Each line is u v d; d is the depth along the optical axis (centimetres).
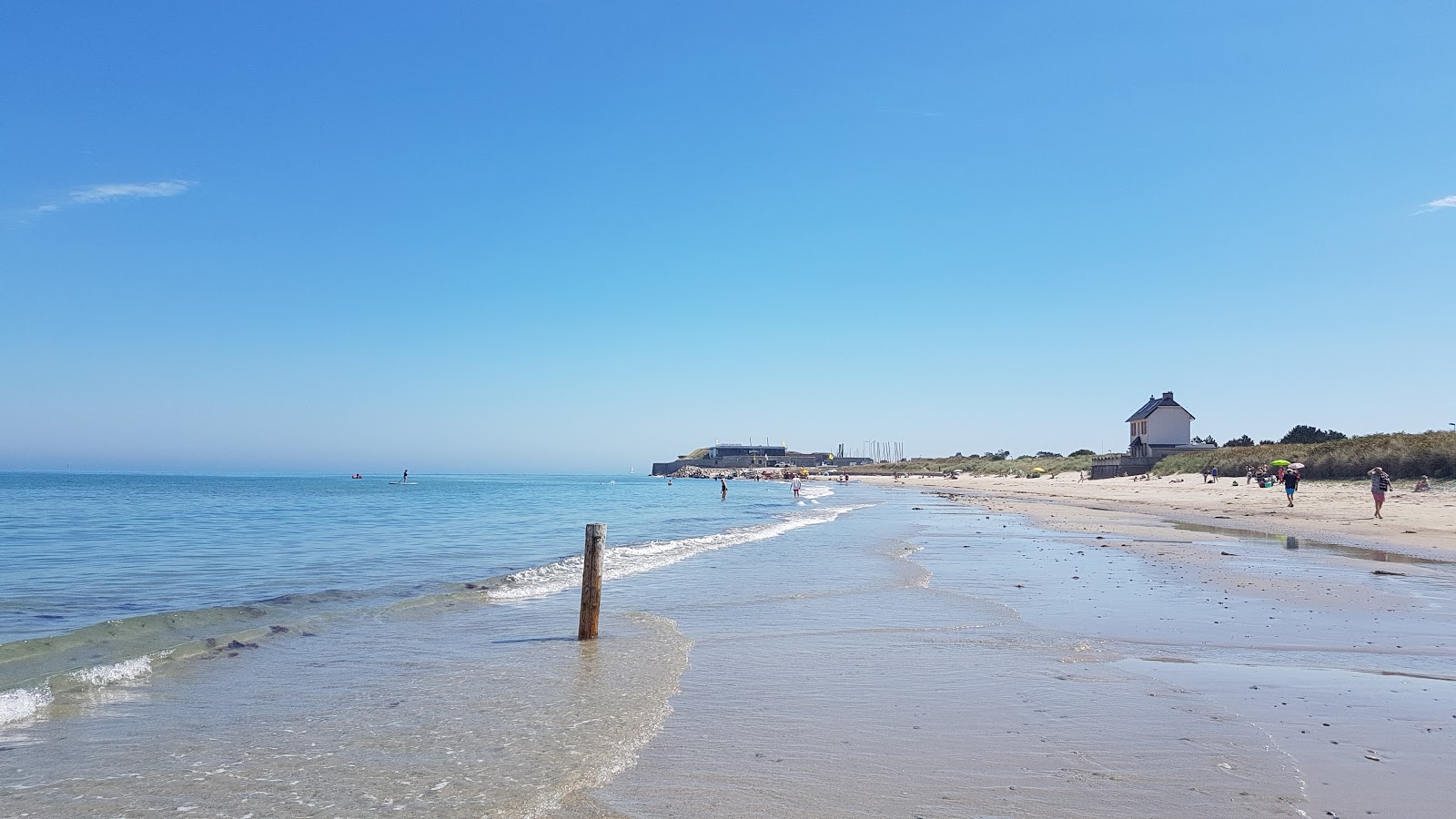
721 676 933
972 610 1367
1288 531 2948
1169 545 2470
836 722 758
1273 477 5666
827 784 598
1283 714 768
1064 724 742
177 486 10188
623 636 1170
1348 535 2742
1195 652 1046
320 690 880
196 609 1405
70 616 1337
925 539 2784
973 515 4253
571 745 692
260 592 1606
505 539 2923
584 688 884
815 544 2589
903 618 1298
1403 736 701
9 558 2228
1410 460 4697
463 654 1055
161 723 761
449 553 2403
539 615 1350
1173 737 702
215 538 2916
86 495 7156
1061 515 4119
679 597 1534
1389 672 938
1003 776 612
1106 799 566
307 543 2712
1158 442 8525
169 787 600
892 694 852
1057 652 1052
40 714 786
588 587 1152
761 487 12438
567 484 13975
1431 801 559
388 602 1456
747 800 569
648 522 3919
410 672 958
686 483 15050
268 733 732
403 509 5134
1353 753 659
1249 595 1492
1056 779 606
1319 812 540
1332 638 1123
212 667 983
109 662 985
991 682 900
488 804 564
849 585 1672
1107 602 1427
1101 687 875
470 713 791
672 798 573
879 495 7950
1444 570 1842
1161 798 566
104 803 571
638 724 750
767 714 782
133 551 2411
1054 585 1641
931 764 639
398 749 685
